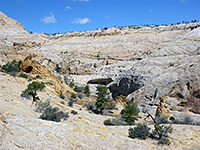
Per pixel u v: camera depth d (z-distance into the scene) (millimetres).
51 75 44094
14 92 23125
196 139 14672
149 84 49000
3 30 148625
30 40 154750
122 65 112500
